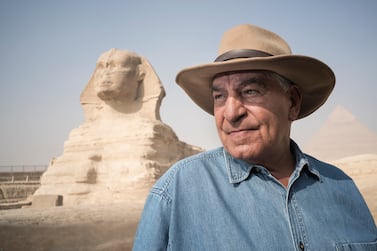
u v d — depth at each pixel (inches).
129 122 891.4
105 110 938.7
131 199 737.0
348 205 91.9
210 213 78.1
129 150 826.2
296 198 86.0
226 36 91.7
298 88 99.9
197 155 91.7
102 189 799.7
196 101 113.1
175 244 76.1
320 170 97.7
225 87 87.4
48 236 376.8
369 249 84.4
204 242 75.2
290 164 97.4
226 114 85.5
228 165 87.5
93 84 978.7
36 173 1665.8
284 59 83.5
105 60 930.1
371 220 92.9
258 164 87.9
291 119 99.5
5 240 351.6
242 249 74.0
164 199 81.0
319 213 85.1
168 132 926.4
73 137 916.6
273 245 75.9
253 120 84.3
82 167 824.9
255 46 86.8
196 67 89.2
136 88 959.0
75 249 368.8
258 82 85.1
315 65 92.0
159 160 844.6
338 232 83.4
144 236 78.8
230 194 81.8
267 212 80.1
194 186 82.0
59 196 721.0
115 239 408.8
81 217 448.5
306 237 79.8
